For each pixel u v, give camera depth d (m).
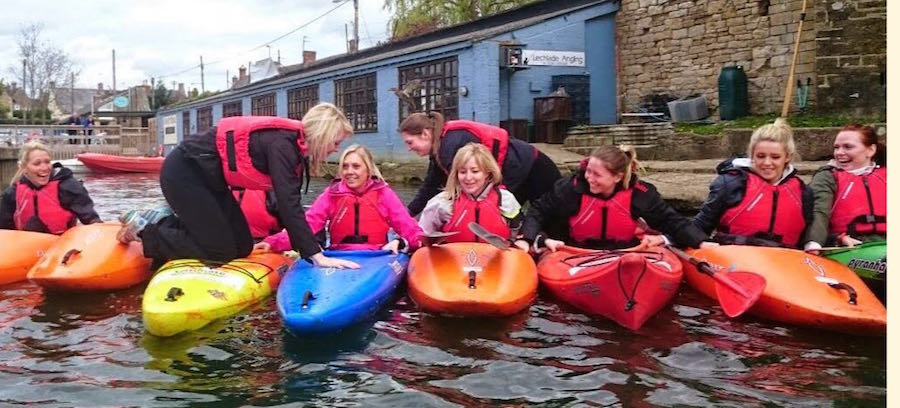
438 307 4.04
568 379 3.21
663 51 14.27
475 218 4.83
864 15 10.88
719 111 13.27
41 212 5.53
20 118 46.34
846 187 4.78
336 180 4.88
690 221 4.76
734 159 4.96
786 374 3.24
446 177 5.62
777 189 4.69
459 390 3.09
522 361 3.44
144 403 2.96
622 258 3.87
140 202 11.03
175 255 4.52
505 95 13.61
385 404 2.95
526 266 4.48
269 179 4.34
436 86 14.40
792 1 12.34
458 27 17.30
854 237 4.74
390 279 4.32
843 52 11.09
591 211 4.71
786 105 11.77
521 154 5.48
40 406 2.93
